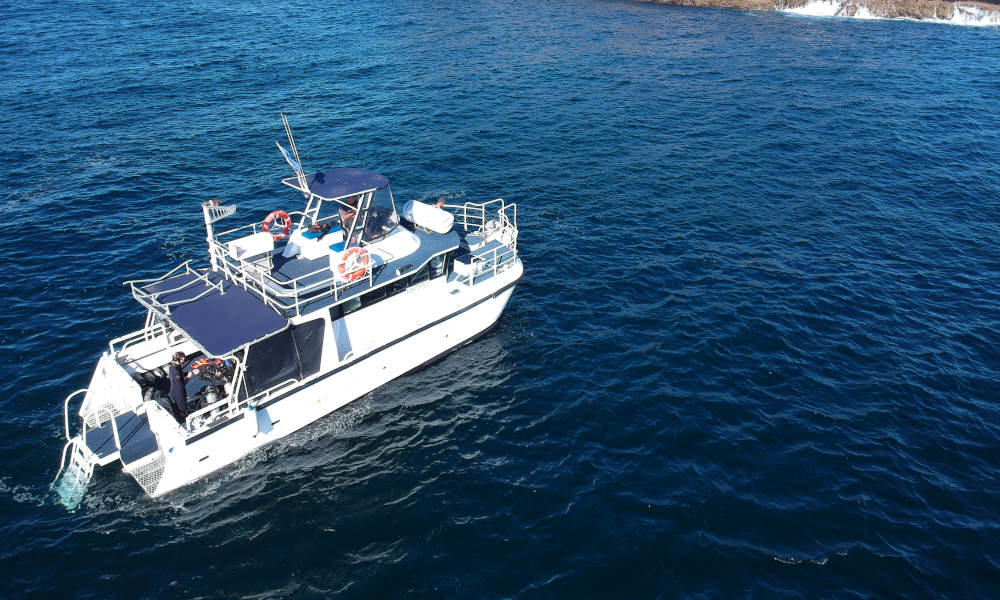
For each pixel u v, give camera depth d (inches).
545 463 732.0
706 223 1264.8
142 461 662.5
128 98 1796.3
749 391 844.6
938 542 649.6
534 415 802.2
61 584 586.9
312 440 761.0
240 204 1296.8
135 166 1425.9
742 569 612.4
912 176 1502.2
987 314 1028.5
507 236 986.1
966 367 908.0
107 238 1167.6
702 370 879.1
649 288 1058.7
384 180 815.1
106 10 2701.8
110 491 681.6
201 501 678.5
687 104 1894.7
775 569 614.2
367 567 611.5
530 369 880.9
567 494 690.8
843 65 2320.4
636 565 612.7
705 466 727.7
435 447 754.2
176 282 771.4
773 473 722.2
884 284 1093.1
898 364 907.4
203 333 683.4
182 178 1387.8
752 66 2273.6
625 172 1462.8
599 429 780.6
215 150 1515.7
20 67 1995.6
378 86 1948.8
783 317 994.7
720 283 1075.3
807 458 743.7
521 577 601.0
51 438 740.7
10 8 2669.8
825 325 983.0
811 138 1689.2
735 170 1494.8
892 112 1884.8
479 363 888.9
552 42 2485.2
